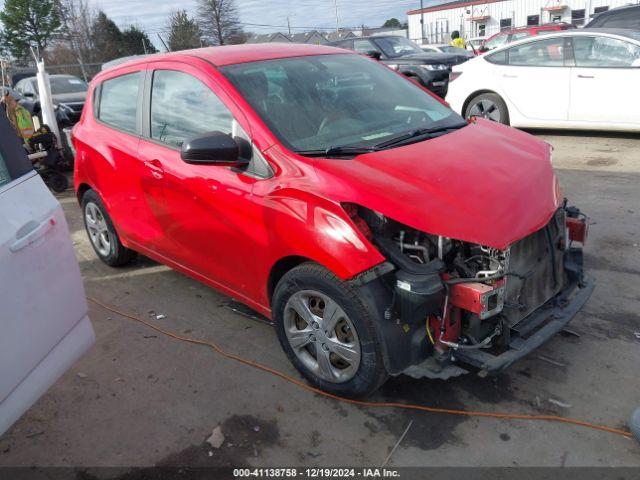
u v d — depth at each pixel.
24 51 36.84
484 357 2.76
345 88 3.80
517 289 2.94
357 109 3.64
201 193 3.52
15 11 35.59
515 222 2.76
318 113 3.48
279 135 3.22
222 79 3.52
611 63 8.09
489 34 39.38
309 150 3.15
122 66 4.51
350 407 3.11
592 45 8.23
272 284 3.33
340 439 2.90
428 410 3.05
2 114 2.52
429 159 3.06
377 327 2.74
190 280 4.80
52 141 8.06
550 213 2.97
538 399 3.08
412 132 3.48
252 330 3.95
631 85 7.93
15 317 2.28
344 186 2.80
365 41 14.10
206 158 3.09
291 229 2.95
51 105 8.48
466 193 2.80
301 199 2.91
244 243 3.33
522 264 2.97
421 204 2.71
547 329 2.98
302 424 3.01
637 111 7.99
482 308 2.63
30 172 2.57
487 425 2.93
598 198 6.05
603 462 2.66
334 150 3.13
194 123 3.66
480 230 2.66
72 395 3.39
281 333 3.31
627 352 3.43
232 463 2.80
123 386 3.44
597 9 34.56
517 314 2.97
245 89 3.46
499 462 2.70
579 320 3.80
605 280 4.31
